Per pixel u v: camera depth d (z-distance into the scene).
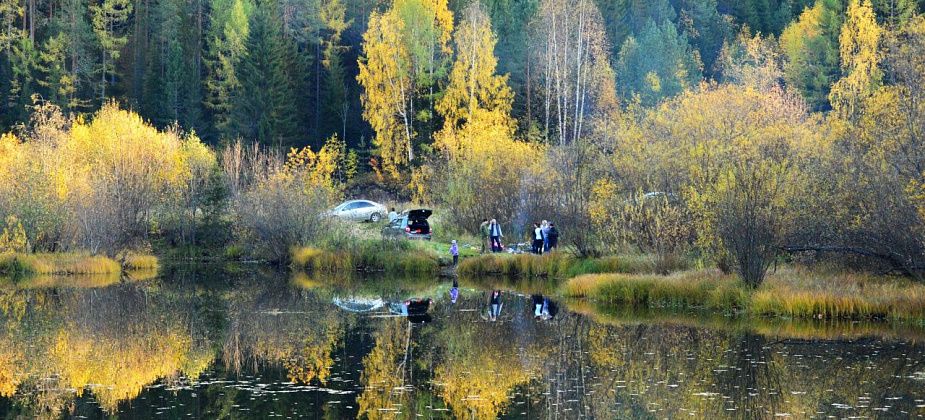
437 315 26.86
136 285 36.38
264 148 60.72
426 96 61.81
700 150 30.86
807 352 19.75
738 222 26.23
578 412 15.23
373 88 60.25
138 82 77.50
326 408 15.52
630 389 16.78
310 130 73.62
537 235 38.69
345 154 69.44
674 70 67.88
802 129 36.66
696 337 21.94
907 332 22.17
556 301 29.58
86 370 18.91
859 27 60.41
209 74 80.62
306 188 45.72
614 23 79.19
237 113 66.69
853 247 26.45
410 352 20.80
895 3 66.25
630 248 33.41
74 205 42.50
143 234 47.81
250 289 34.69
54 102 69.44
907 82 28.05
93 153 46.72
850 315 24.16
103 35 76.44
